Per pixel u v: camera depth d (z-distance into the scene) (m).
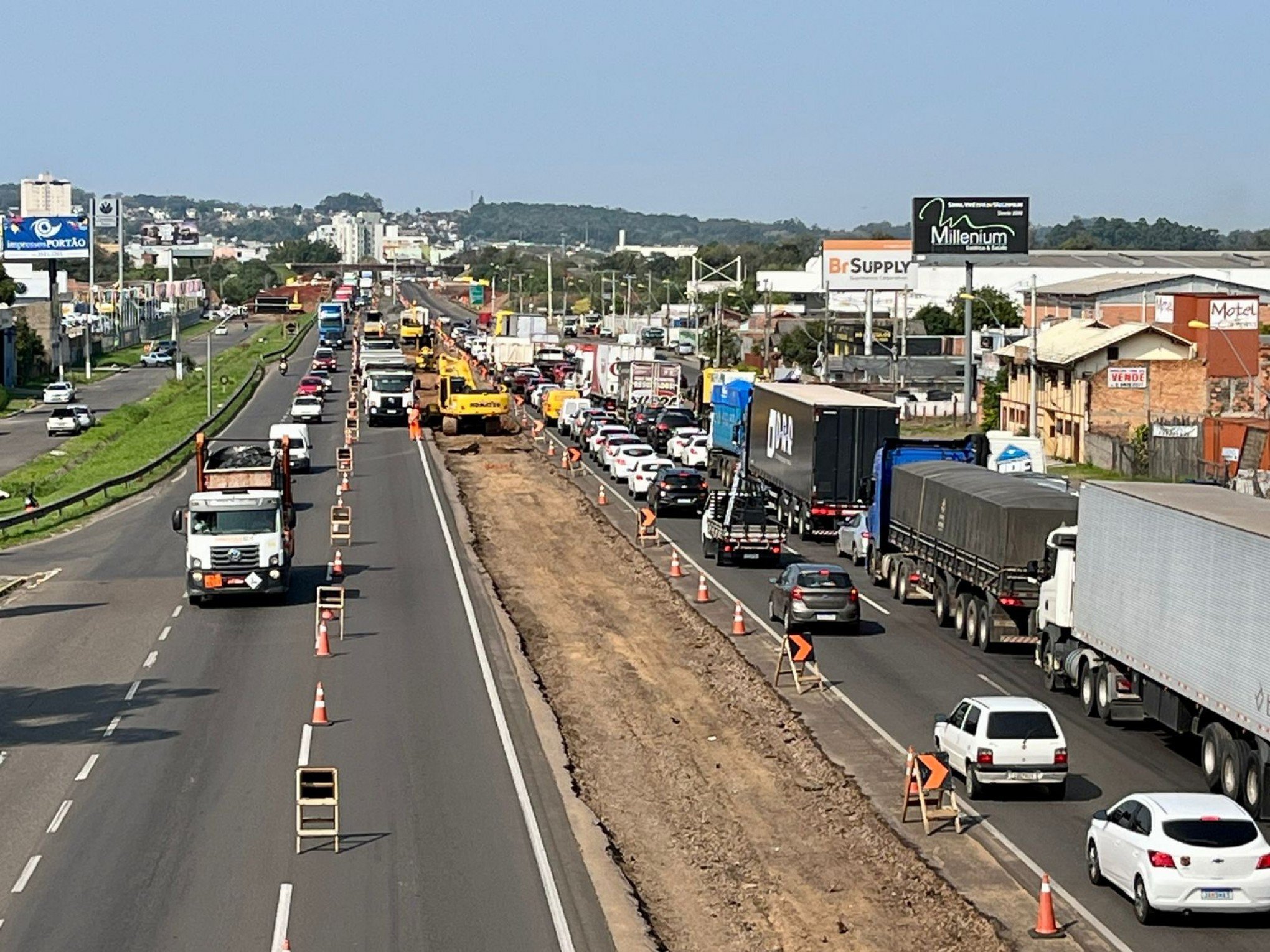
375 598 52.66
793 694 40.16
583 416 104.56
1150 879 24.27
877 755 34.53
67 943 22.98
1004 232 131.25
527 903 24.95
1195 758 34.53
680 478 73.12
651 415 104.38
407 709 37.81
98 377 174.25
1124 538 35.84
